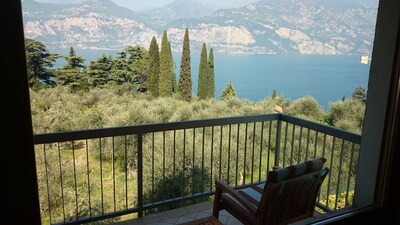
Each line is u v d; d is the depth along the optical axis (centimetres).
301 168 224
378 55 211
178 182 440
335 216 171
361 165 229
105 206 425
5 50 77
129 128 294
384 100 204
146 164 479
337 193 326
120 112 555
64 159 437
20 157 84
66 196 403
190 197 351
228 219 313
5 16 75
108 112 538
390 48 194
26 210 88
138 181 315
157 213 326
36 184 88
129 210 316
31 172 87
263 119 376
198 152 489
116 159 491
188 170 462
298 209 247
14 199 86
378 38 209
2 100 79
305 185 238
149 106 611
